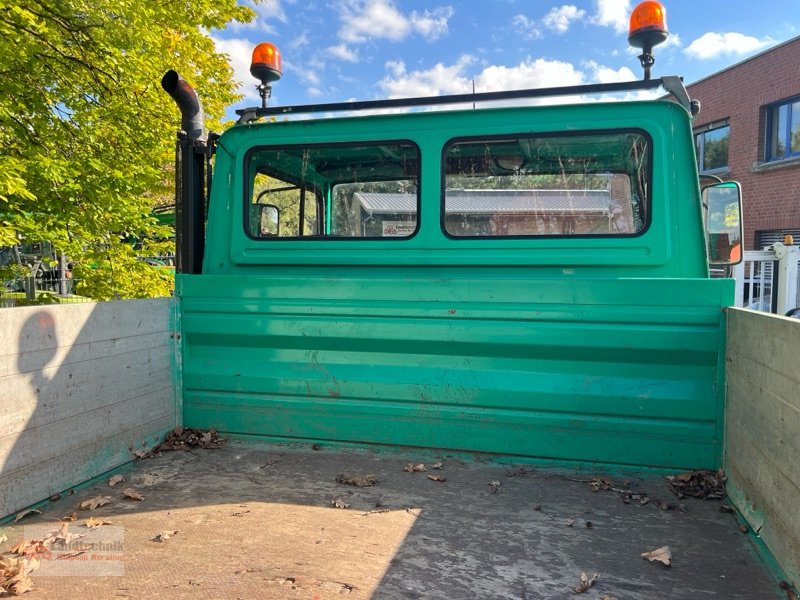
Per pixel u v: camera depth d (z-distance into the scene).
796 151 12.06
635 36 3.04
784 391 1.96
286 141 3.36
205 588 1.84
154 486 2.71
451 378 3.02
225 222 3.46
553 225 3.08
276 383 3.25
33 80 5.76
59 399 2.59
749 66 12.84
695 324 2.72
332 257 3.30
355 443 3.18
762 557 2.06
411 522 2.34
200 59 7.77
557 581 1.91
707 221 3.02
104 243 6.74
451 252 3.16
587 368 2.89
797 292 7.51
